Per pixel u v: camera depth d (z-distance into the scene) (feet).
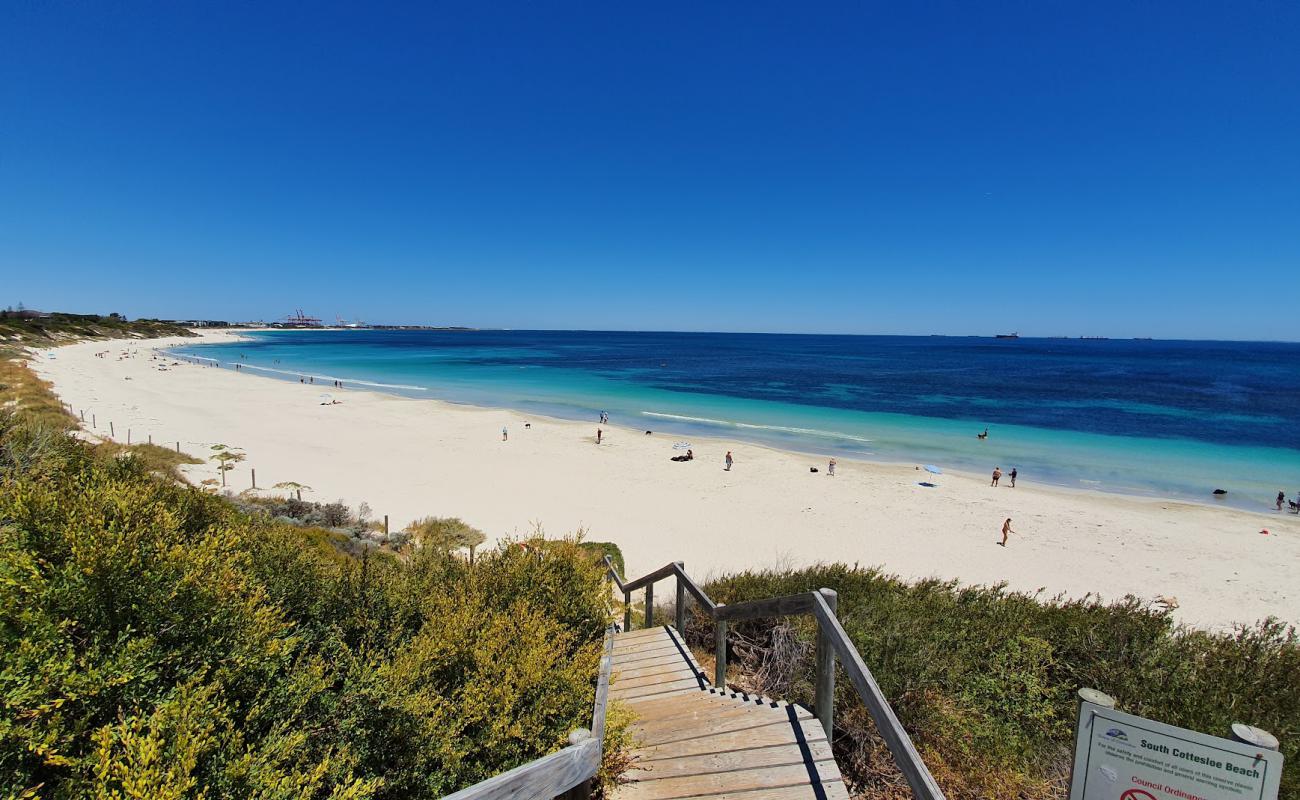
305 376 222.69
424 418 129.49
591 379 234.79
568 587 17.12
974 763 12.59
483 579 17.03
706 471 90.22
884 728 9.75
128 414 115.14
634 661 18.80
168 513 12.34
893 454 107.04
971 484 85.66
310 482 76.64
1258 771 7.43
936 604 19.84
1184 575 55.01
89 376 174.09
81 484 13.88
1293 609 48.21
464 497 73.82
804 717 13.32
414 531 57.82
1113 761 8.48
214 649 9.26
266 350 413.18
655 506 72.90
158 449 83.15
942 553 59.98
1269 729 12.81
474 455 96.84
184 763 7.00
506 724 10.52
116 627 8.82
